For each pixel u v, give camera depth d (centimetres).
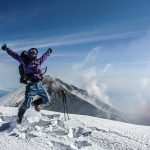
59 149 270
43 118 374
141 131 337
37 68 360
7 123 346
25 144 272
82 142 291
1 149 256
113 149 282
